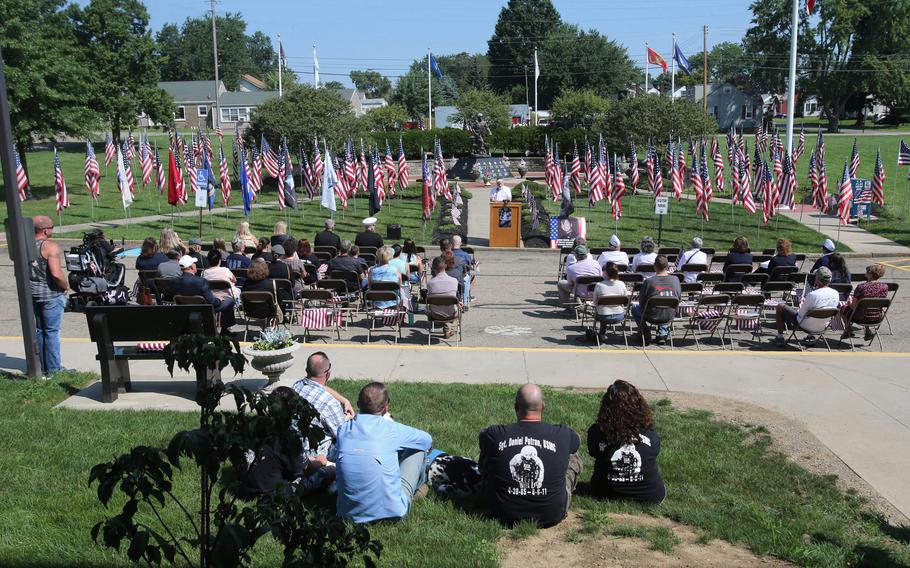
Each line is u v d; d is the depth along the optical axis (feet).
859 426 30.96
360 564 17.83
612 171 160.86
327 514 11.26
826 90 290.35
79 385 33.91
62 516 19.99
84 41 215.31
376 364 39.68
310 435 11.43
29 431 27.17
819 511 22.57
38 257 34.22
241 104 322.75
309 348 42.50
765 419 31.65
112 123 217.56
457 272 51.85
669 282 43.98
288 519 10.80
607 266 45.16
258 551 18.10
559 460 20.10
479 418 30.17
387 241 91.56
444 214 115.65
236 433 10.70
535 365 39.93
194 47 461.78
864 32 292.20
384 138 190.49
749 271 55.83
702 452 27.53
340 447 20.11
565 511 20.57
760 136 167.84
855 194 112.16
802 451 28.25
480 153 178.09
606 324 46.24
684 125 150.41
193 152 154.51
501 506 20.20
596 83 373.20
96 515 20.15
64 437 26.58
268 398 11.09
